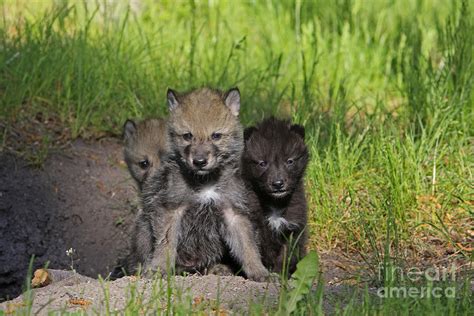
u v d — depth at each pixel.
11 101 14.63
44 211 13.45
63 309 8.27
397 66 15.91
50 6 17.55
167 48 16.39
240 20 17.97
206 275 10.24
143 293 8.66
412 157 12.52
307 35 16.84
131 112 14.93
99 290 9.13
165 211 10.98
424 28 16.81
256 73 15.73
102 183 13.92
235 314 8.08
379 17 17.34
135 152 12.94
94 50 15.57
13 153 13.98
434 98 13.96
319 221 11.94
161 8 18.11
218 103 11.13
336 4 18.11
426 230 11.59
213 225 11.11
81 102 14.88
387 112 14.29
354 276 10.27
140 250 11.57
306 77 15.63
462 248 11.04
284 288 8.48
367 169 12.79
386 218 11.70
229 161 11.02
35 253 13.16
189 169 10.91
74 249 13.23
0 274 13.02
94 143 14.61
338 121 13.62
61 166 14.04
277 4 18.36
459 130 13.50
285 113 14.68
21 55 15.14
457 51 14.49
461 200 11.95
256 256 10.70
